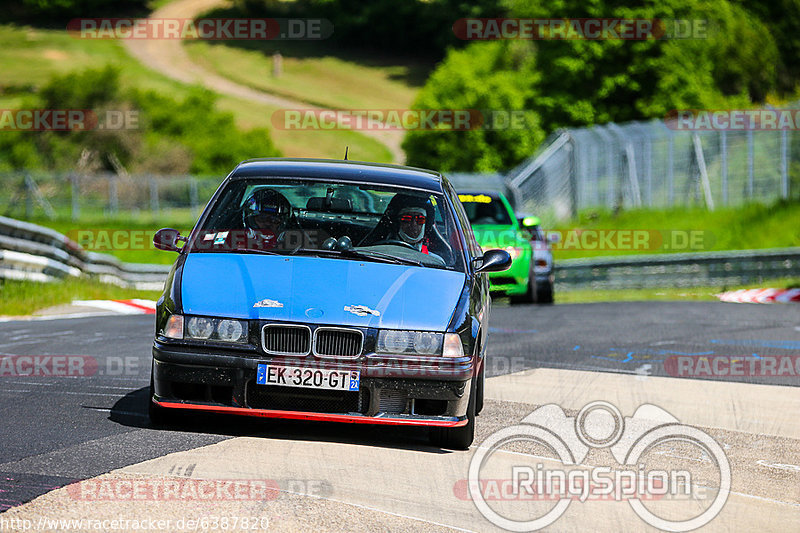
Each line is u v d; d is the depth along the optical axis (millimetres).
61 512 15164
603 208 124750
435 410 20609
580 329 47281
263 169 24797
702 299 81500
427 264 23031
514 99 177250
